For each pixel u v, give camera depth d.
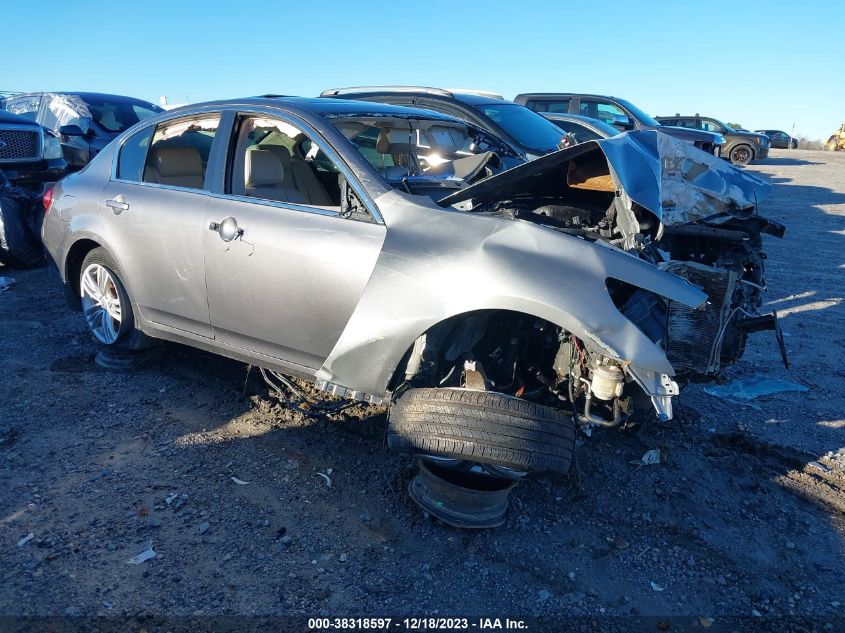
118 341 4.57
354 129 3.94
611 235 3.52
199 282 3.87
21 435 3.74
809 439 4.03
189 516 3.08
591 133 10.51
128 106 11.62
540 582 2.77
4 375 4.52
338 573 2.76
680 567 2.90
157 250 4.06
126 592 2.60
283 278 3.46
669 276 3.00
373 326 3.10
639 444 3.86
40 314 5.95
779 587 2.80
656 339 2.95
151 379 4.54
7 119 8.83
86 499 3.17
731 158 24.44
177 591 2.62
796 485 3.55
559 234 3.04
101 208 4.43
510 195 3.92
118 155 4.60
